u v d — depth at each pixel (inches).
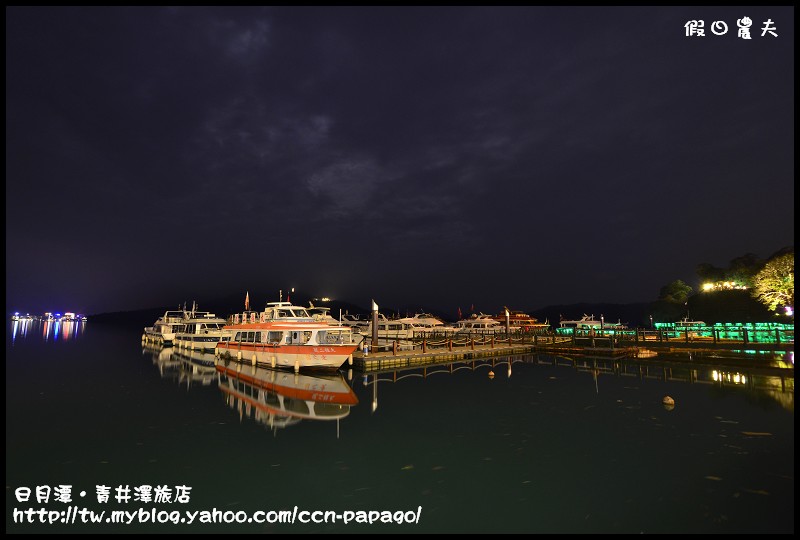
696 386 1147.9
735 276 3833.7
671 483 509.0
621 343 2031.3
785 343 1574.8
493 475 536.7
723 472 539.5
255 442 669.3
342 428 748.6
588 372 1481.3
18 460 593.6
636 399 989.8
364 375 1445.6
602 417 820.0
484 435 706.2
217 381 1246.3
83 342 3095.5
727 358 1425.9
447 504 462.9
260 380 1232.2
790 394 1014.4
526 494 483.8
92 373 1422.2
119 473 548.4
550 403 952.3
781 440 664.4
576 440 674.2
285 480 525.3
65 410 882.8
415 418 816.9
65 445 653.3
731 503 457.7
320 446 649.6
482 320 3986.2
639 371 1469.0
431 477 531.8
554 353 2113.7
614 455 604.7
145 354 2112.5
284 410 882.1
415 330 3329.2
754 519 424.8
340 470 555.2
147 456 607.2
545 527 415.5
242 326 1641.2
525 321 4443.9
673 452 613.3
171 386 1160.8
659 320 4407.0
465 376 1408.7
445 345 2158.0
